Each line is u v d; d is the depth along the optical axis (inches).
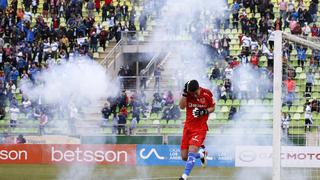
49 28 2935.5
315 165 2015.3
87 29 2906.0
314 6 2854.3
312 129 2300.7
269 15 2854.3
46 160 2246.6
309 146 2049.7
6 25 2965.1
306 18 2839.6
